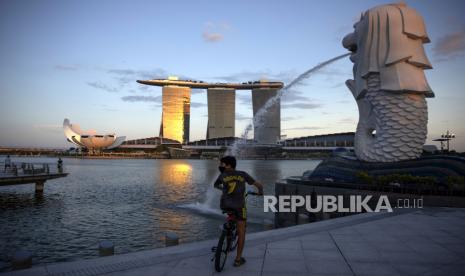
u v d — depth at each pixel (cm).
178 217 2541
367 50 2419
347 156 2659
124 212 2761
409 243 838
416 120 2305
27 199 3422
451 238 891
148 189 4612
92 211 2814
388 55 2292
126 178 6694
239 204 641
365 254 741
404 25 2281
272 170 10775
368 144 2464
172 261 669
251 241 827
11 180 3209
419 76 2305
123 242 1880
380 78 2347
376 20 2391
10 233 2053
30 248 1756
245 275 605
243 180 652
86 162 18188
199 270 624
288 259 698
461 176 1803
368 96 2445
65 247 1778
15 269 702
